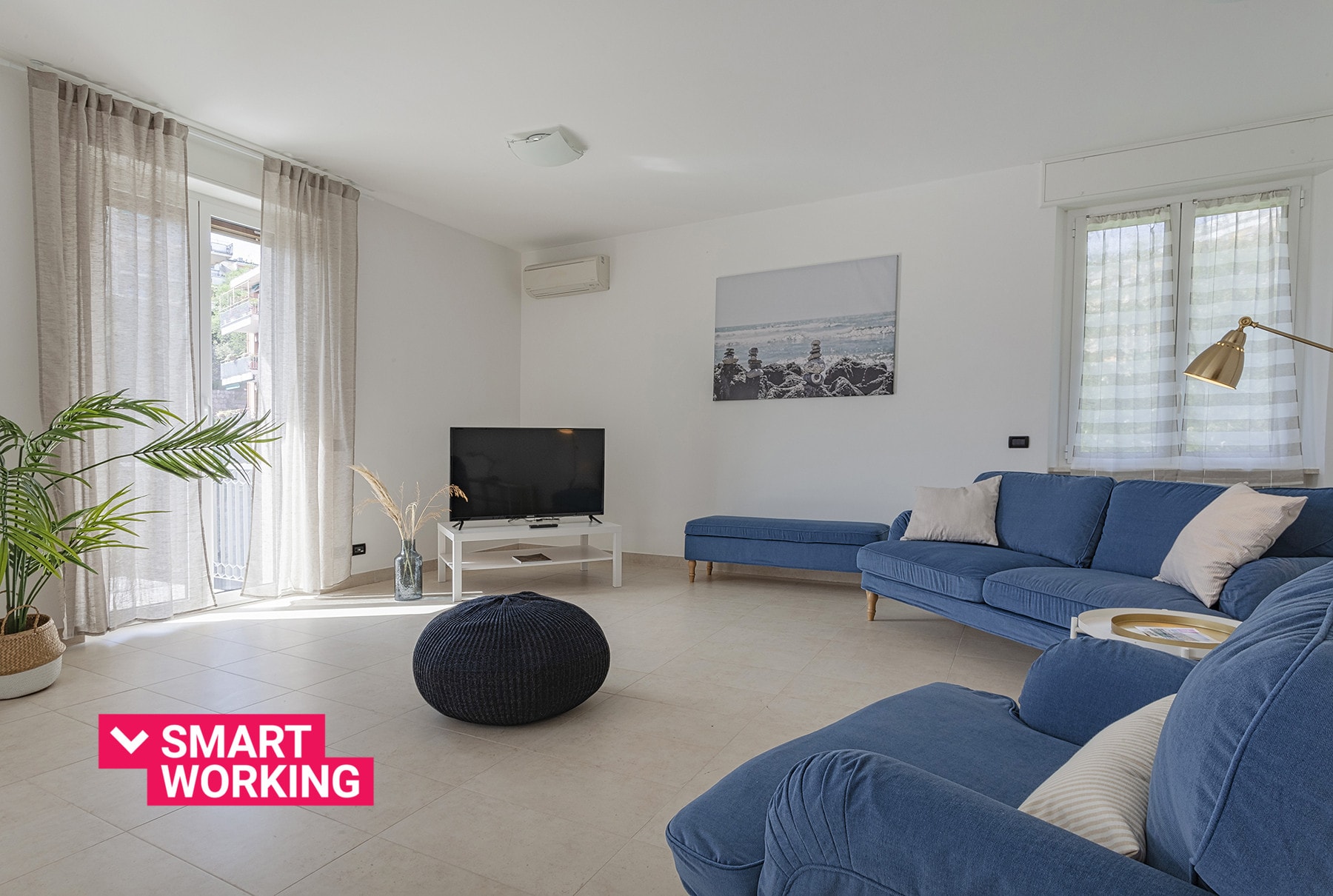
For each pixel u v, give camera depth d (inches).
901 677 120.6
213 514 165.0
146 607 146.2
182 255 148.9
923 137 159.6
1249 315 158.6
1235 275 159.8
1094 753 41.9
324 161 173.6
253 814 75.8
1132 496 132.8
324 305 179.8
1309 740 24.0
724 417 216.8
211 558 164.4
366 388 196.2
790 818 38.1
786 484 207.0
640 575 213.5
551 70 131.6
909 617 162.7
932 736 55.7
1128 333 169.3
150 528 145.9
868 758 37.8
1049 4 111.3
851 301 196.9
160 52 126.0
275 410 169.9
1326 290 151.3
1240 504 109.0
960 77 133.7
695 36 120.6
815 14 114.2
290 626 149.6
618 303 234.2
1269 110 146.3
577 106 145.6
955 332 183.9
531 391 249.6
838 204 198.8
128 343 140.6
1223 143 154.9
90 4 111.8
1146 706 47.3
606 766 87.2
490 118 151.0
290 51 125.8
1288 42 121.5
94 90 135.6
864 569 156.9
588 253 239.1
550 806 77.6
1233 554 104.0
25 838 71.1
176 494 151.6
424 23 117.1
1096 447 172.4
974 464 181.9
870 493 195.3
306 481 175.9
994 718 60.4
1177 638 80.7
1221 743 26.4
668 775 84.7
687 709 105.5
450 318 222.8
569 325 243.1
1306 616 30.0
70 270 132.2
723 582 201.9
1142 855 32.8
